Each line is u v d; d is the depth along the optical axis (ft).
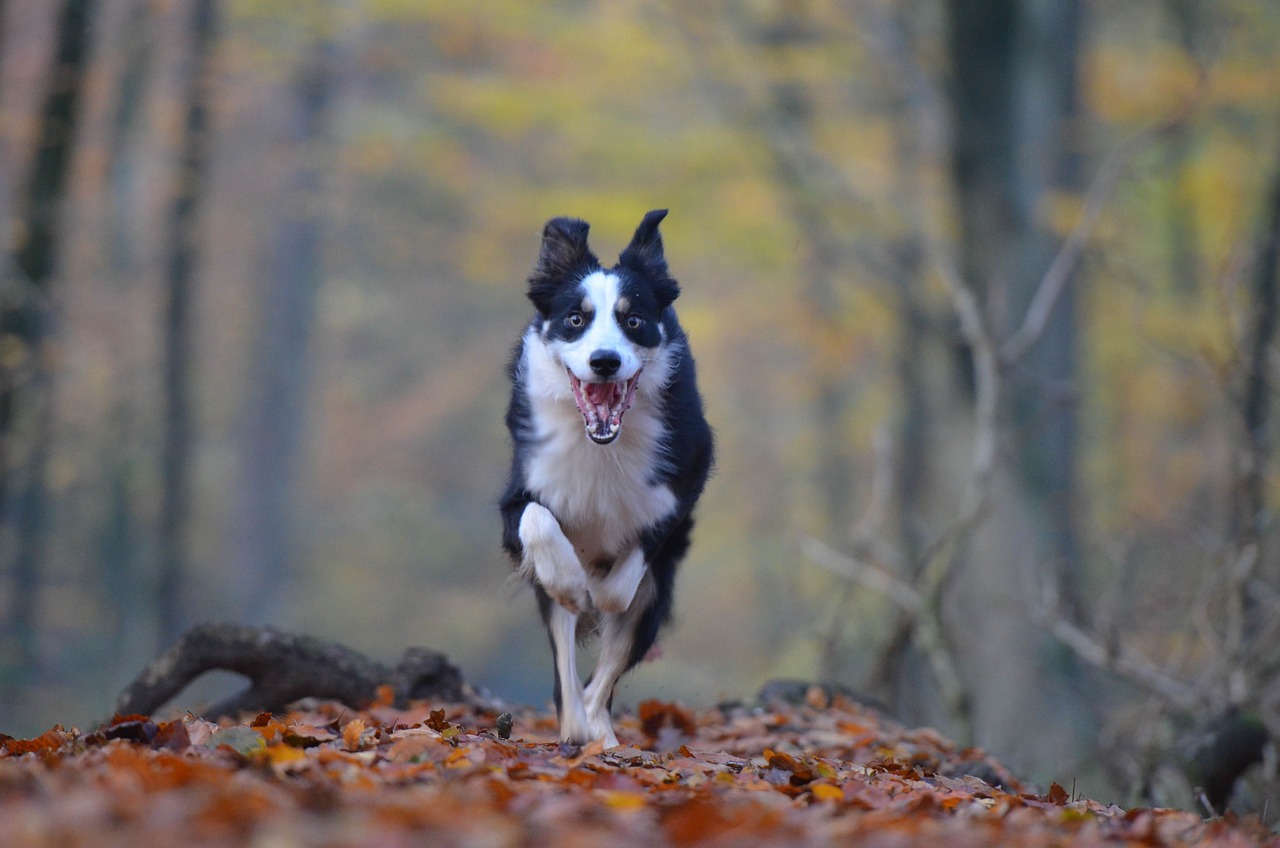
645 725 24.61
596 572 22.95
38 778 15.15
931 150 60.70
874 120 68.69
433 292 130.82
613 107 71.46
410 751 18.11
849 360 82.58
